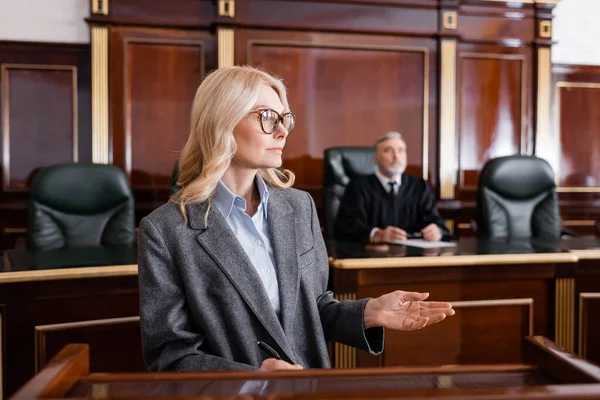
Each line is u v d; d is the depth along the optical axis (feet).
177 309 3.66
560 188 15.98
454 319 7.39
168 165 13.48
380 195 11.38
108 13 12.91
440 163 14.40
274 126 3.76
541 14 14.96
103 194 9.46
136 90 13.25
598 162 16.12
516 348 7.58
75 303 6.44
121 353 6.65
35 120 13.55
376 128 14.28
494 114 15.03
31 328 6.24
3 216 13.41
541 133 15.25
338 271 7.10
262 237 3.98
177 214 3.82
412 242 9.29
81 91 13.69
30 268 6.48
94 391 2.25
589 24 15.98
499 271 7.52
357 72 14.10
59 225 9.29
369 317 3.99
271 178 4.23
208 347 3.77
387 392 1.98
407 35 14.17
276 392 2.16
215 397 1.97
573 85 15.94
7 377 6.15
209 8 13.34
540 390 1.97
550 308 7.70
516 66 15.11
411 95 14.38
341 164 12.04
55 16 13.56
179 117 13.48
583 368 2.24
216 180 3.74
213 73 3.82
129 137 13.25
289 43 13.62
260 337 3.74
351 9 13.82
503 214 10.96
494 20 14.82
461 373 2.48
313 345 3.97
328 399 1.92
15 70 13.43
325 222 11.91
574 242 9.38
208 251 3.72
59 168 9.32
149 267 3.69
